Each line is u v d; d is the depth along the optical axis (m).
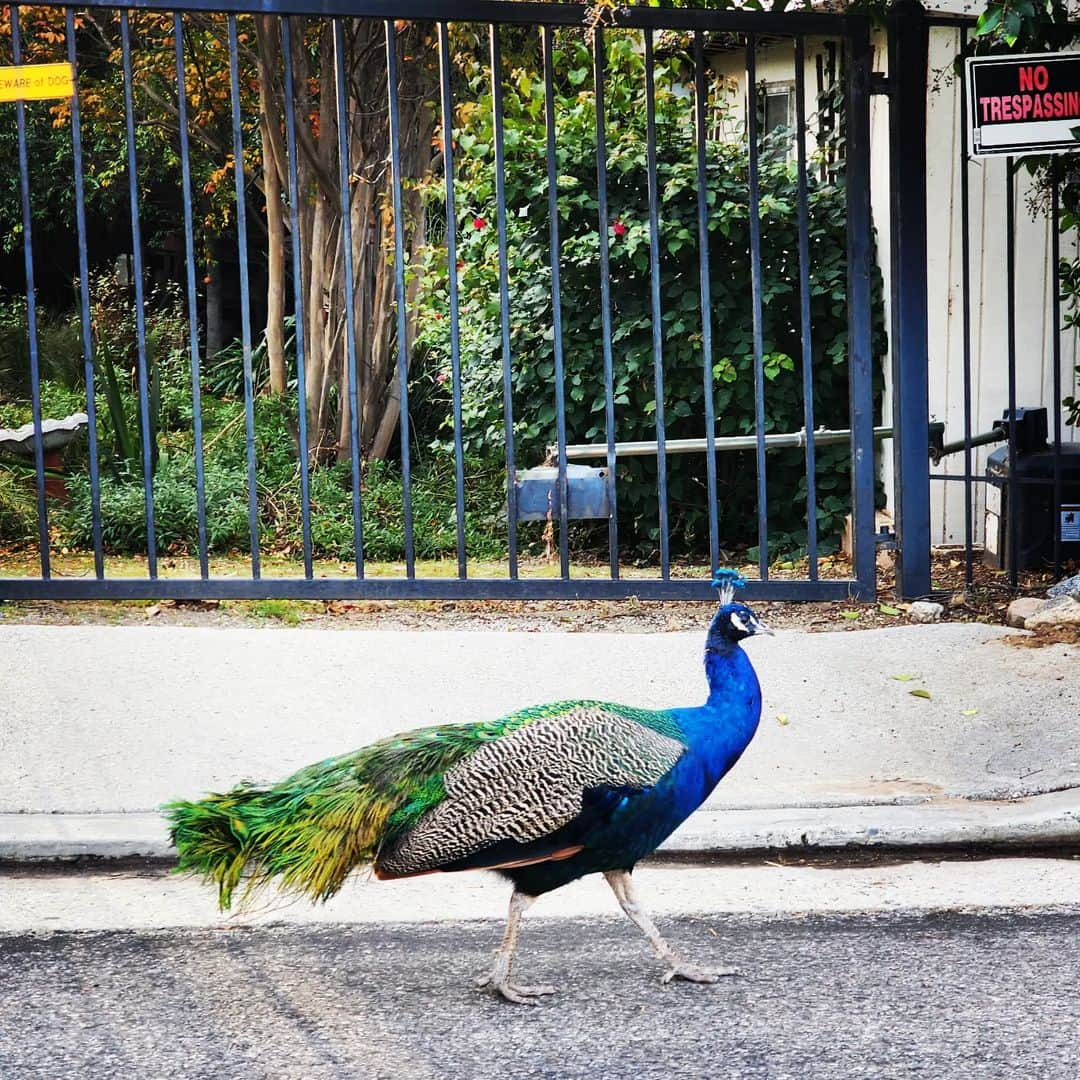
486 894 5.41
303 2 7.64
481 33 13.59
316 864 4.23
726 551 11.45
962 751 6.49
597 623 8.23
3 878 5.47
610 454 8.12
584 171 11.26
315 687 7.05
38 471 7.83
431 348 13.09
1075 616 7.80
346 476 12.41
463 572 8.01
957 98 10.64
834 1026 4.25
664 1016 4.33
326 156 13.46
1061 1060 4.02
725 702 4.57
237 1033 4.23
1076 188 9.16
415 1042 4.17
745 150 11.58
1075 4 9.80
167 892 5.36
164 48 15.91
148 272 20.58
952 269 10.75
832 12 8.70
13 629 7.64
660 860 5.68
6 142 19.50
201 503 7.88
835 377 11.45
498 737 4.33
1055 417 8.68
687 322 10.98
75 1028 4.26
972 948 4.83
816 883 5.44
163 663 7.25
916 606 8.34
